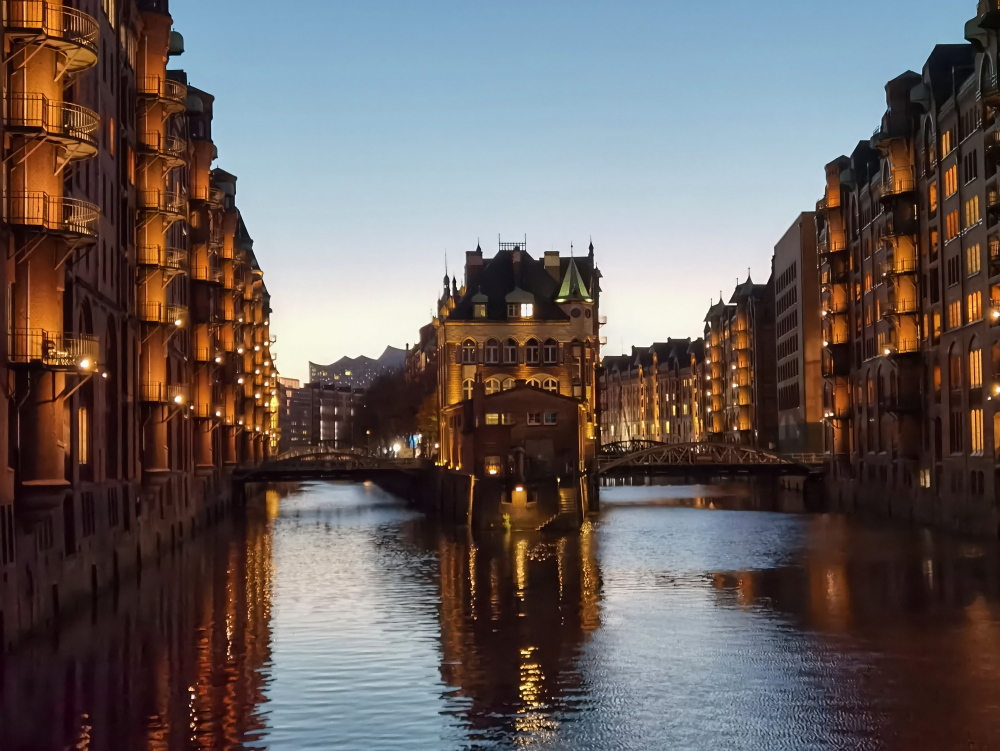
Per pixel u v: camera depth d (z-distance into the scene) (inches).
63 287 1701.5
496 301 5083.7
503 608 1987.0
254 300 5216.5
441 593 2166.6
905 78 3393.2
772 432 6166.3
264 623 1836.9
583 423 4067.4
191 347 3358.8
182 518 3083.2
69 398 1817.2
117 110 2325.3
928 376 3248.0
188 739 1206.3
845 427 4151.1
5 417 1498.5
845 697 1349.7
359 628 1798.7
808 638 1688.0
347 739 1205.7
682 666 1517.0
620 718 1275.8
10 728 1239.5
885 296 3641.7
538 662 1549.0
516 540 3154.5
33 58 1585.9
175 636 1717.5
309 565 2603.3
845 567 2456.9
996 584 2148.1
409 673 1489.9
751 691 1381.6
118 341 2255.2
